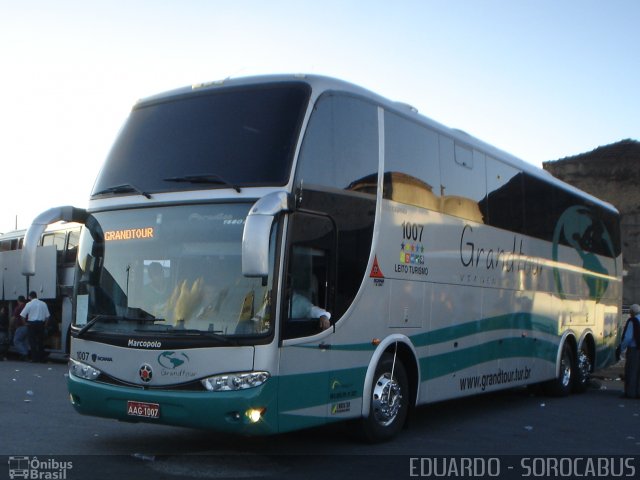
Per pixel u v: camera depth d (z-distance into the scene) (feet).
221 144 26.86
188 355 24.82
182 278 25.79
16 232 76.23
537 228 45.62
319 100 27.30
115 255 27.35
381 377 30.35
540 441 33.22
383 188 30.45
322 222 26.81
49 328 68.28
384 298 30.14
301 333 25.67
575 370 51.42
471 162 38.19
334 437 31.55
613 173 105.50
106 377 26.35
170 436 30.99
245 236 22.77
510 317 41.50
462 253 36.45
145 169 27.81
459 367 35.88
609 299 58.54
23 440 29.19
